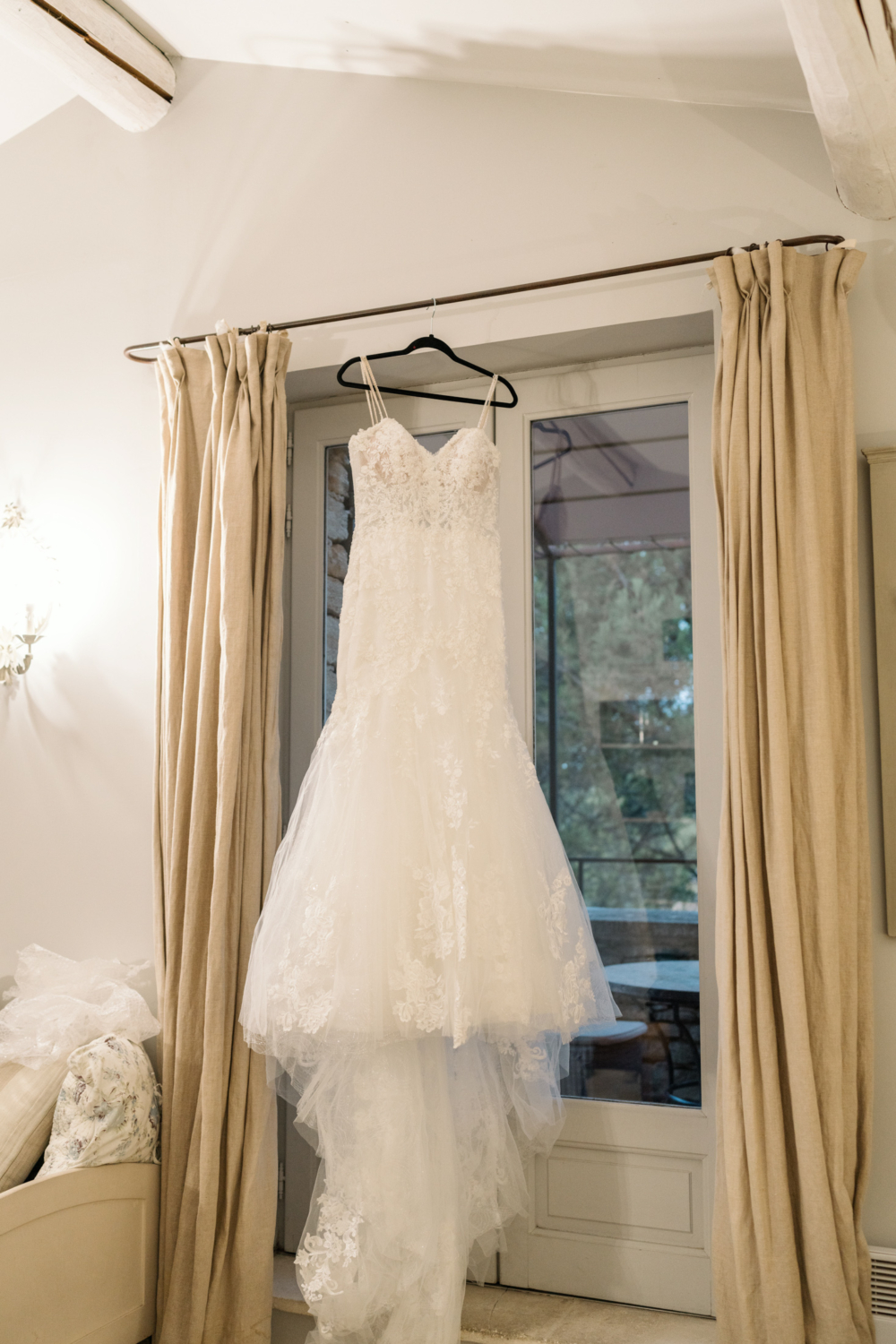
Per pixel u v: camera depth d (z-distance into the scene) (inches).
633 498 96.6
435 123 97.5
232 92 106.4
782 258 78.1
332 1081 77.9
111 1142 83.0
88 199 112.8
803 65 61.6
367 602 84.4
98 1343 81.0
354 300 98.7
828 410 76.5
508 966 74.5
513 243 93.0
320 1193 80.9
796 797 73.5
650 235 88.2
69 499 110.4
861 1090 71.4
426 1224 75.5
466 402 101.0
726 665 77.4
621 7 76.1
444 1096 78.8
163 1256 86.0
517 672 97.7
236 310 104.0
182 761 92.0
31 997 93.7
